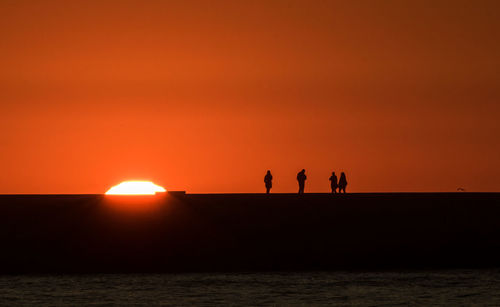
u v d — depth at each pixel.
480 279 179.25
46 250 199.62
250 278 182.12
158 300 157.88
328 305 153.25
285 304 154.00
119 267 197.25
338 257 199.62
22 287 172.62
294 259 198.75
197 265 197.50
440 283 174.50
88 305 153.50
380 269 193.75
